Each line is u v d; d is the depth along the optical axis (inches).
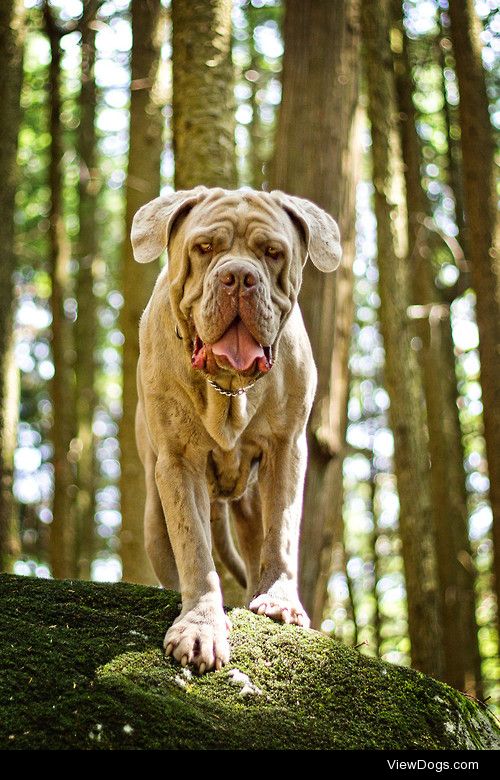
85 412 565.9
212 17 295.0
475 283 351.9
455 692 168.1
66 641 153.7
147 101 418.6
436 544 465.7
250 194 169.0
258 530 208.1
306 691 156.3
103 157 653.3
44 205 634.8
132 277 397.7
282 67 307.6
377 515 735.7
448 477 469.4
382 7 357.4
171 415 174.7
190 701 148.0
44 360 763.4
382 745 151.0
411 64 479.2
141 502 390.9
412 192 449.4
